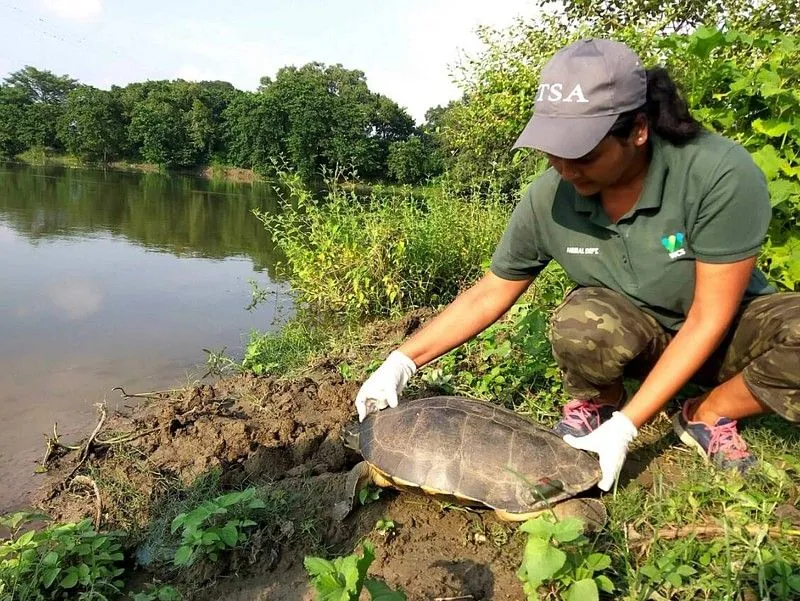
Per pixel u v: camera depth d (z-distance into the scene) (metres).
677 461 2.87
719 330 2.24
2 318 6.36
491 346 4.12
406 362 2.85
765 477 2.58
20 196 19.11
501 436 2.61
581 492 2.45
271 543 2.70
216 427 3.72
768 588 1.99
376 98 65.25
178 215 16.86
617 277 2.53
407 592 2.33
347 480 2.87
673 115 2.17
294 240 7.81
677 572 2.07
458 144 9.88
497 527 2.65
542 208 2.59
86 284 8.07
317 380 4.64
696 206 2.20
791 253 3.58
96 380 4.90
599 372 2.63
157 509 3.08
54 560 2.48
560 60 2.08
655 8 8.62
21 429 4.00
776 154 3.54
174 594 2.46
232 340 6.09
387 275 6.65
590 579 1.98
